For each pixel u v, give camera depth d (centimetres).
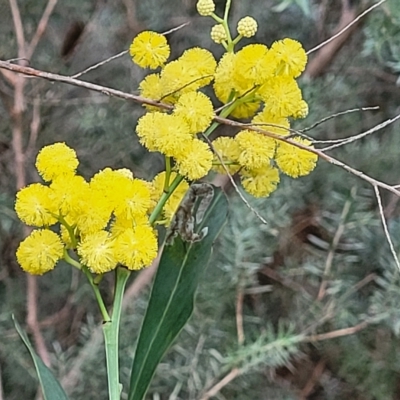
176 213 16
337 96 37
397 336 34
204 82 16
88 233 14
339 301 33
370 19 32
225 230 34
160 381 35
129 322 34
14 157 37
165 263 16
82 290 38
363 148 37
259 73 15
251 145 16
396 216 38
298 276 38
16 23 35
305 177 36
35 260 15
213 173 34
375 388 37
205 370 34
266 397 37
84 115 38
